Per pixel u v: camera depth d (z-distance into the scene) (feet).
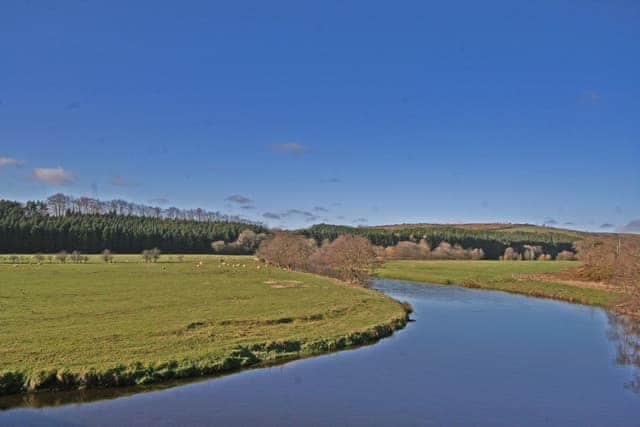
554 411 64.90
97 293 151.02
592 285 212.02
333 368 82.53
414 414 62.85
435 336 110.32
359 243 239.30
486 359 90.43
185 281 195.21
